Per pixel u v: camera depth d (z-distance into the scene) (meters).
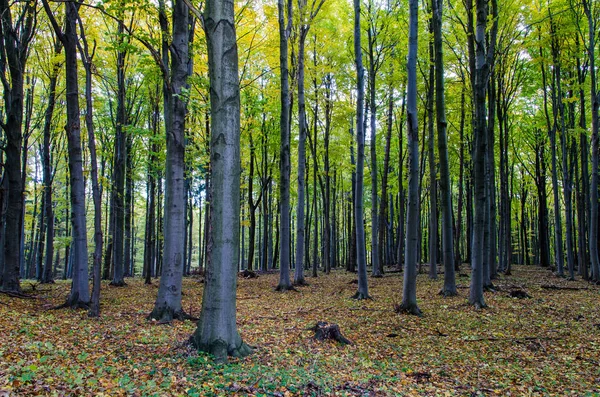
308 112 21.73
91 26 12.90
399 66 17.56
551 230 36.97
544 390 5.30
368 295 12.38
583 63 17.66
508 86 19.62
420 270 20.89
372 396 4.68
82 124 20.33
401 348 7.25
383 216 21.83
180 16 8.90
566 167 17.81
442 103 12.11
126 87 19.25
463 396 5.05
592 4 16.59
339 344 7.21
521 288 13.92
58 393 3.96
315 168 20.53
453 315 9.81
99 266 8.62
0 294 10.70
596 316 9.35
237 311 10.33
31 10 11.90
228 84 5.58
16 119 11.61
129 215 23.38
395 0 16.77
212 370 5.01
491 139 15.69
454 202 36.72
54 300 11.03
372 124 18.75
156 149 18.58
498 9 13.84
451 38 16.38
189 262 27.27
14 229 11.56
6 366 4.68
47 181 17.66
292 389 4.59
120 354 5.72
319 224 44.12
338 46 18.14
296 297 13.02
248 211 25.81
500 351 7.07
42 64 15.33
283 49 14.18
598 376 5.82
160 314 8.59
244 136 19.42
